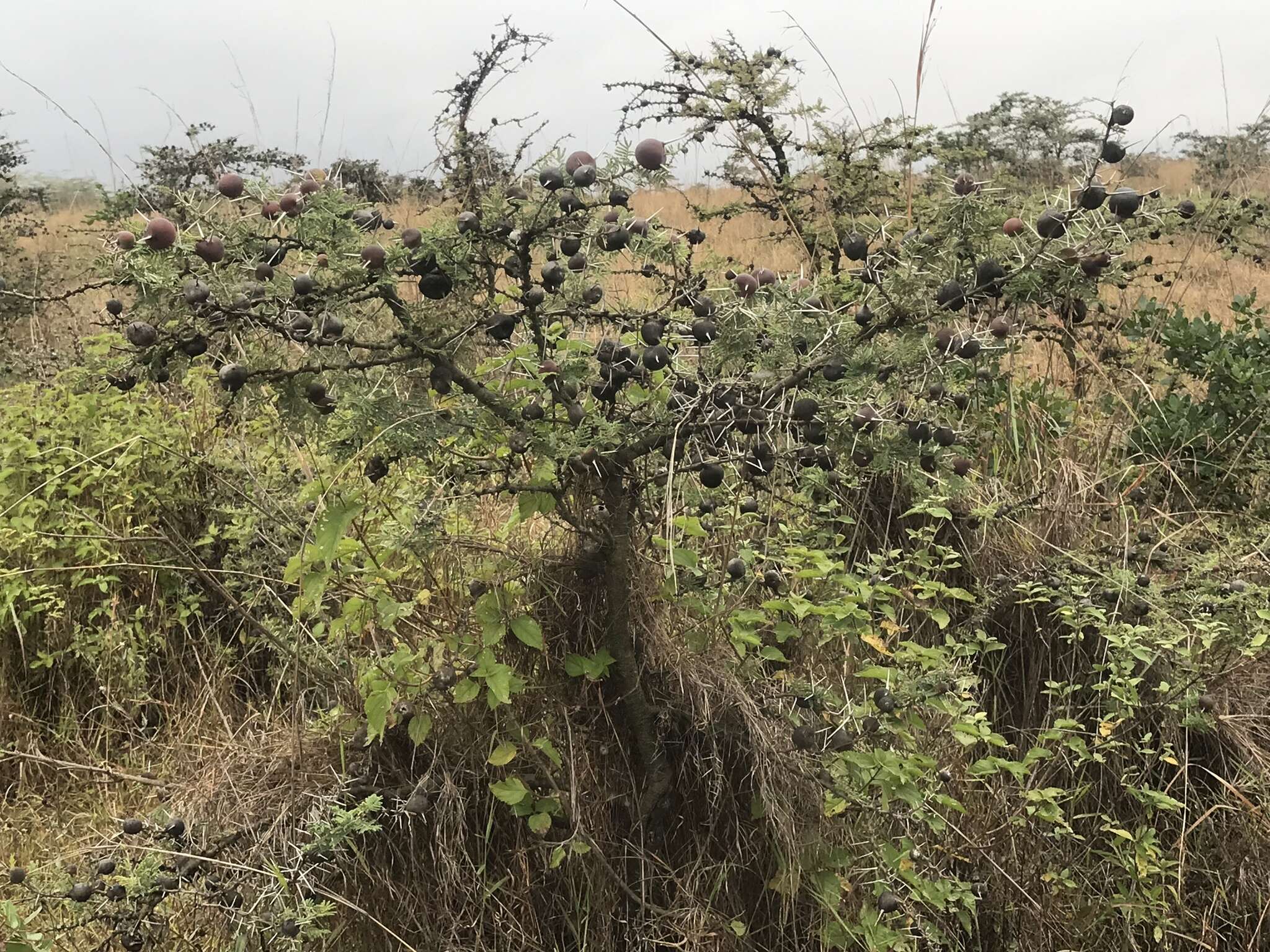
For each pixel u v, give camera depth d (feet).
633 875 7.84
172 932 7.45
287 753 7.86
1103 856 8.96
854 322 6.59
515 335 7.97
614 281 9.36
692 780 7.93
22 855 9.12
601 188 6.22
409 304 6.36
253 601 10.61
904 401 6.84
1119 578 9.92
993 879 8.71
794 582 9.39
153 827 7.64
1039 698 10.38
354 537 9.03
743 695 7.64
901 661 9.34
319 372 6.04
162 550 11.71
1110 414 14.43
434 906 7.47
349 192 6.52
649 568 7.76
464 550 8.27
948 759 9.37
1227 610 9.83
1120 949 8.52
